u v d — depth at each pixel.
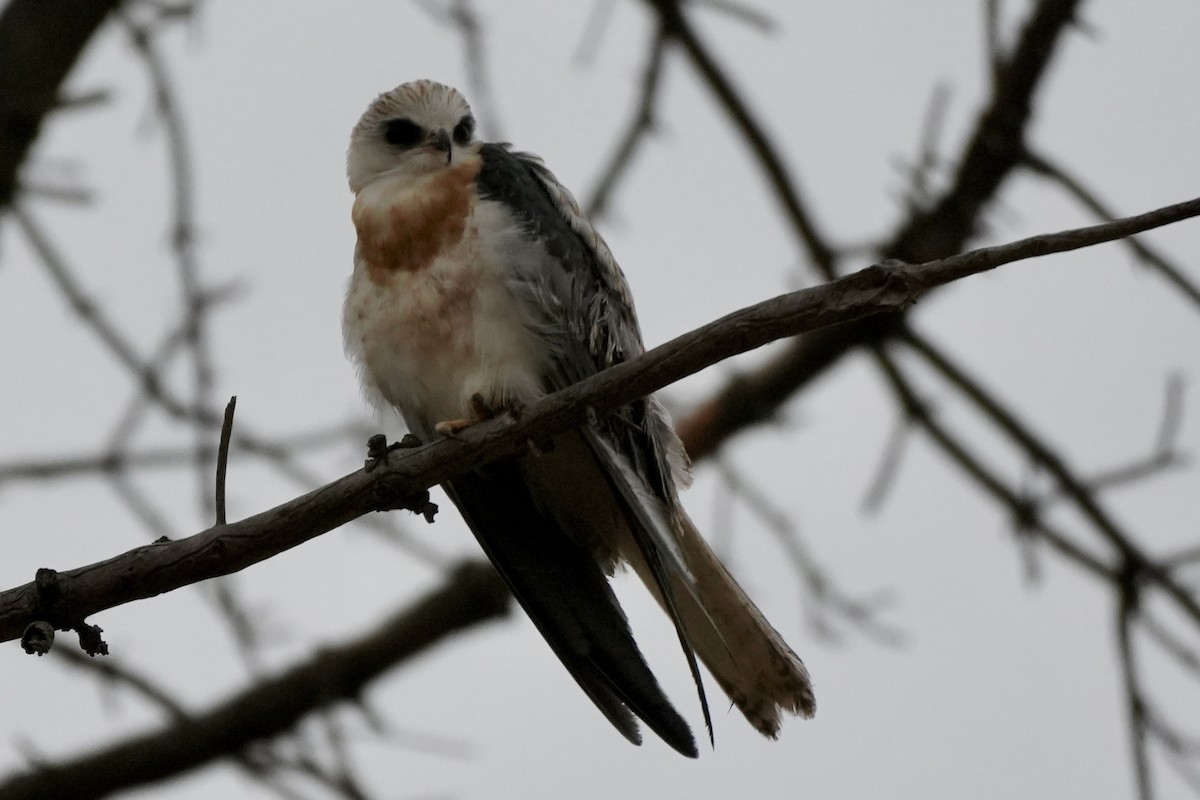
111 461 9.86
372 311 8.58
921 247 11.21
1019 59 10.66
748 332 6.57
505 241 8.44
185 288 10.00
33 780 11.44
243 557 6.79
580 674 8.41
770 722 8.44
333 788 9.88
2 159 9.74
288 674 11.86
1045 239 6.29
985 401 11.14
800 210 11.20
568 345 8.55
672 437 9.31
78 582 6.62
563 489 8.61
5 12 10.05
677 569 7.70
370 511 7.05
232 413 6.80
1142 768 10.23
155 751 11.56
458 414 8.62
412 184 8.66
